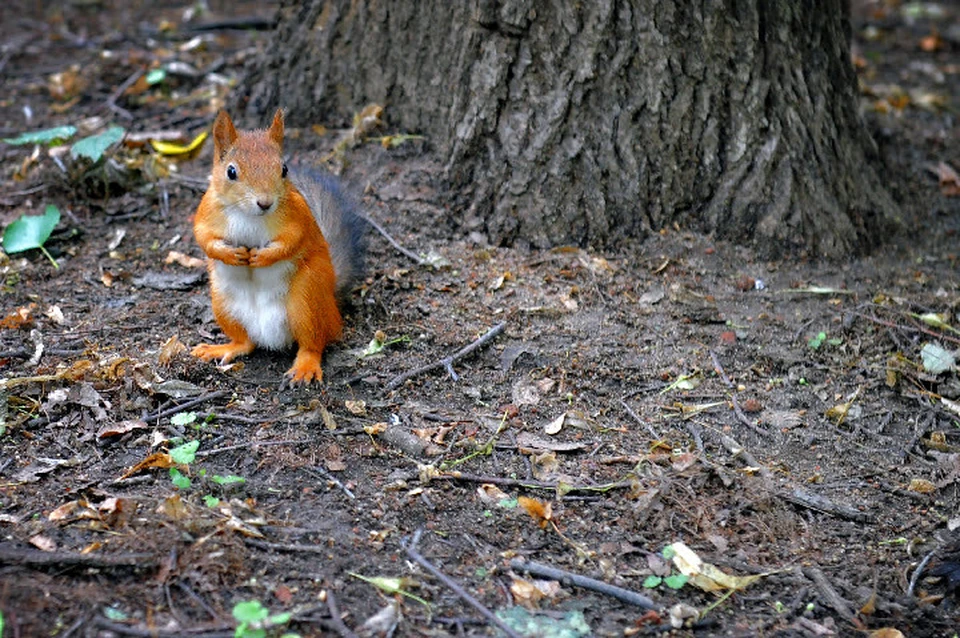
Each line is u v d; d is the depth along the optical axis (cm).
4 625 451
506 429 631
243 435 606
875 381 703
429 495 570
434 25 854
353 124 901
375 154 877
